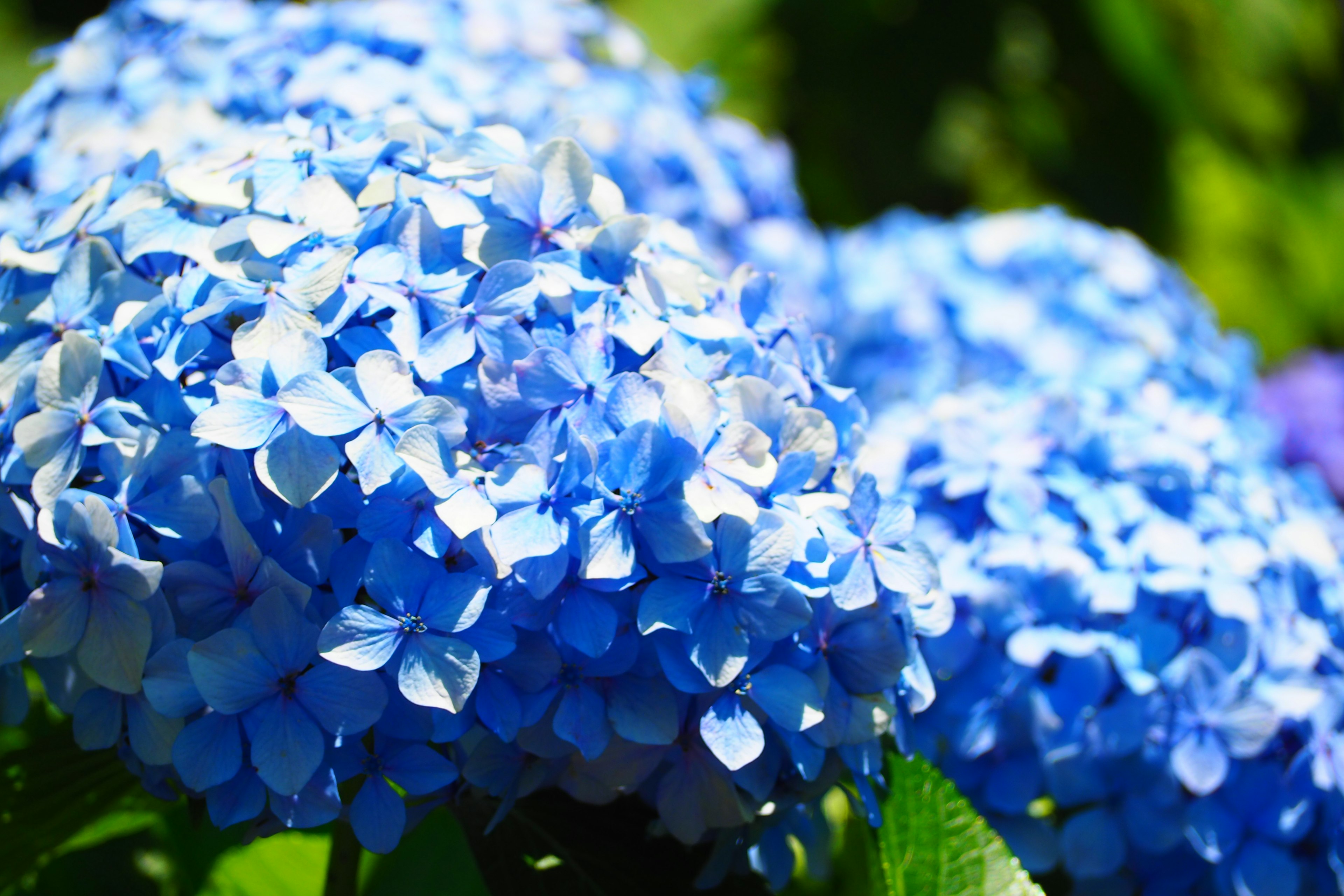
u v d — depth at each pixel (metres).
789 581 0.81
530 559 0.80
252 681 0.79
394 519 0.80
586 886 0.85
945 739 0.90
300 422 0.79
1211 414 0.98
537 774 0.81
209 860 0.97
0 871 0.89
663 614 0.80
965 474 0.92
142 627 0.80
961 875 0.85
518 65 1.01
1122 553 0.90
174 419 0.81
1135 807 0.88
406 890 0.96
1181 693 0.88
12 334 0.84
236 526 0.79
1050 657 0.90
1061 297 1.14
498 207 0.84
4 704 0.84
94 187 0.86
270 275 0.82
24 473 0.82
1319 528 0.93
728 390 0.83
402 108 0.92
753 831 0.84
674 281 0.85
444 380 0.81
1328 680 0.89
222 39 0.98
